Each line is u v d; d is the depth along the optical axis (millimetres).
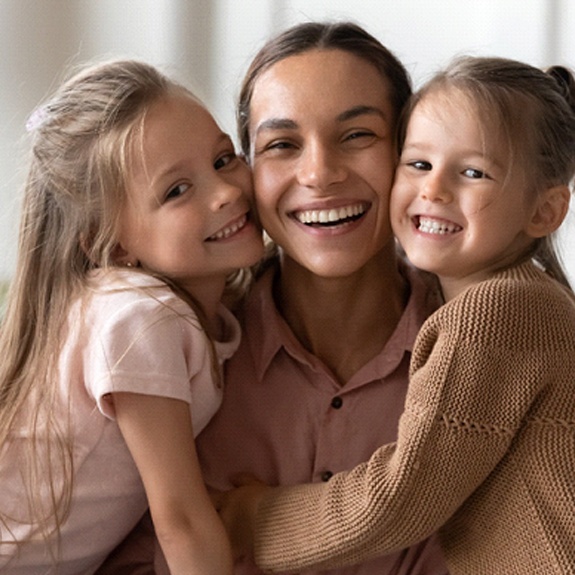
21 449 1347
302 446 1436
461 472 1197
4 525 1323
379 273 1465
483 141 1244
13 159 2730
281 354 1469
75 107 1388
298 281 1476
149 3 2953
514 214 1274
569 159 1332
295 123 1353
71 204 1389
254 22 3021
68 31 2885
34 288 1436
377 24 3148
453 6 3195
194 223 1345
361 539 1218
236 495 1370
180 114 1350
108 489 1338
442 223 1282
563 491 1210
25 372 1401
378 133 1373
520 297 1217
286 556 1273
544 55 3270
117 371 1249
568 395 1230
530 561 1221
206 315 1454
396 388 1435
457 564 1301
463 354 1198
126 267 1390
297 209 1372
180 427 1273
